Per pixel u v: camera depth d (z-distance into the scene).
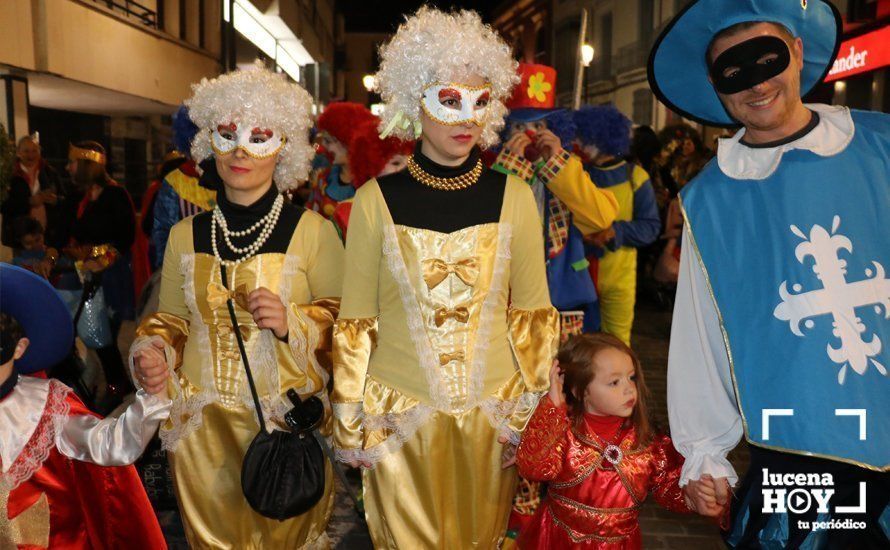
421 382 2.70
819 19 2.37
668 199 8.86
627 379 2.86
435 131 2.68
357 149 4.73
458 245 2.70
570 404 2.95
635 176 4.86
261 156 2.96
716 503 2.49
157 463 4.06
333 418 2.79
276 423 2.96
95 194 5.98
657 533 4.16
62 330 2.44
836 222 2.27
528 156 4.03
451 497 2.76
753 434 2.32
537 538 2.99
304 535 3.11
